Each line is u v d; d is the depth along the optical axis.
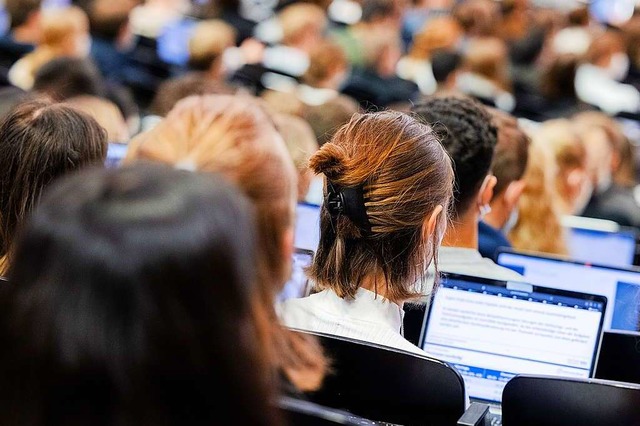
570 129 6.02
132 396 1.25
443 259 3.59
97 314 1.24
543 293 3.27
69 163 2.89
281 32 11.73
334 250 2.79
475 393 3.26
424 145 2.73
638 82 13.47
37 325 1.25
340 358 2.42
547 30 12.77
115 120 5.21
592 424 2.36
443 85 9.98
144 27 11.90
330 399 2.46
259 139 2.24
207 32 8.40
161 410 1.27
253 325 1.35
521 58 12.63
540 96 10.72
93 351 1.24
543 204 4.81
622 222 6.93
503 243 4.27
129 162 1.39
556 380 2.35
